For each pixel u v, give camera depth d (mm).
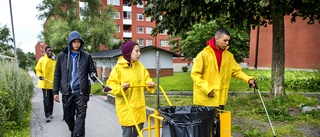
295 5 6453
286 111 5277
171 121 2494
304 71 12094
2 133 4629
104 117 6555
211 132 2641
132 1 7871
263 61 15812
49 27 34469
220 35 3545
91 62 4484
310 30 12773
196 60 3693
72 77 4316
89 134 5062
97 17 35688
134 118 3139
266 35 15547
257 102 6406
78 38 4281
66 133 5105
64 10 36312
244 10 6941
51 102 6344
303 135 4074
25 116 6355
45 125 5730
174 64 45906
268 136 4082
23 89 7016
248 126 4684
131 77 3385
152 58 24797
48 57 6312
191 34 16031
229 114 2930
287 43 14141
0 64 6441
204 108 2857
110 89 3279
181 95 10016
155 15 7129
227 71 3773
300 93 7809
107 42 34656
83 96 4305
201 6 6258
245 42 17016
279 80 6562
